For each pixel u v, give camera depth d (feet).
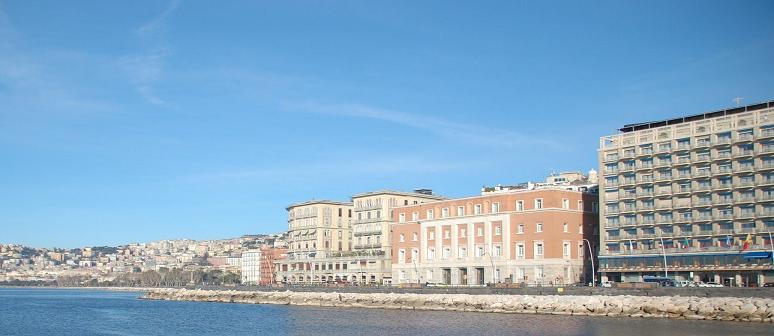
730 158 477.77
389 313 437.58
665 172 510.99
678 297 354.95
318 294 563.07
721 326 304.50
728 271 471.62
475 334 299.17
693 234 491.72
